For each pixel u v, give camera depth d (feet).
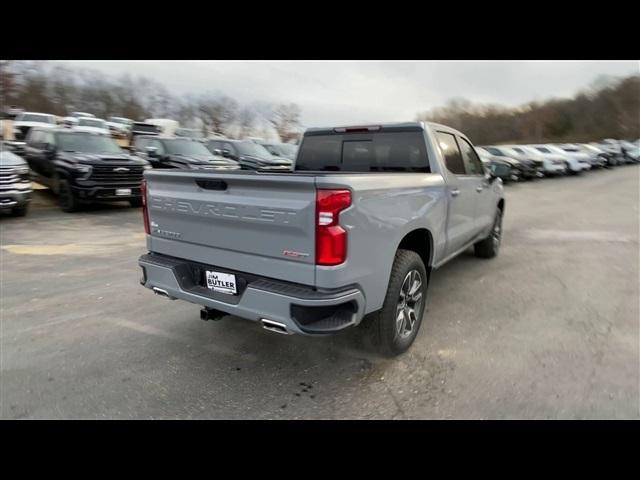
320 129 16.05
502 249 24.21
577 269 20.01
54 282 17.43
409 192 10.88
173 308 14.80
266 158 51.52
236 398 9.61
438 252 13.41
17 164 30.48
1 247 23.09
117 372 10.62
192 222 10.46
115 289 16.67
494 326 13.44
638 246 24.99
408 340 11.60
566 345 12.10
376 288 9.73
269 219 8.95
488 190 18.60
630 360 11.23
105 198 33.86
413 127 13.85
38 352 11.57
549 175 76.79
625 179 75.61
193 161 41.27
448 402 9.42
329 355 11.54
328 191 8.34
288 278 8.96
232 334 12.80
